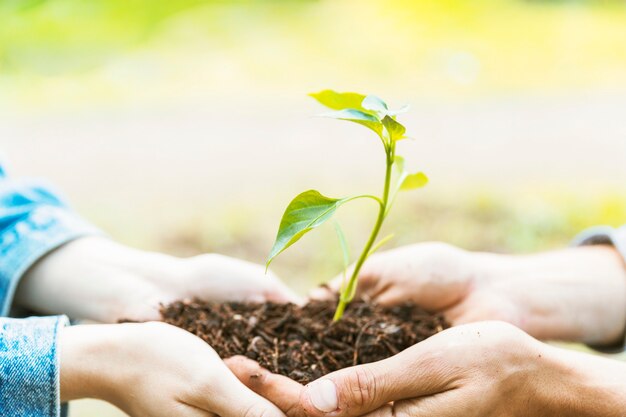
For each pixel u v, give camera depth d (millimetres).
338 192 1185
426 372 548
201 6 2342
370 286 665
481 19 2441
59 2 2178
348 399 542
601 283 665
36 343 551
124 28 2141
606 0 2693
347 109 541
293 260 1007
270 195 1180
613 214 1130
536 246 1066
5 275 623
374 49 2115
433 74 1951
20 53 1924
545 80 1926
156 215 1104
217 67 1943
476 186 1217
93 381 557
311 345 594
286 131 1522
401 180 578
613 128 1563
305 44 2145
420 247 668
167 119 1589
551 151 1428
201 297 642
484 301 657
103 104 1677
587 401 561
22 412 549
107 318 639
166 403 550
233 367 564
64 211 666
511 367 555
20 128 1505
